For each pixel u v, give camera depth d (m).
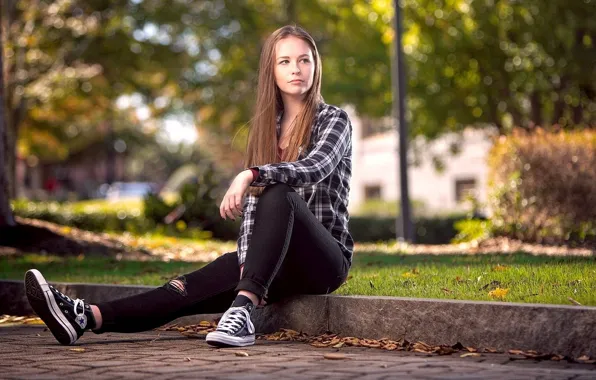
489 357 3.88
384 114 22.50
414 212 21.23
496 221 11.90
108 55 22.17
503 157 11.86
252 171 4.13
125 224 15.15
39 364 3.77
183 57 23.73
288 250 4.39
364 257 8.91
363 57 21.42
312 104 4.62
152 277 6.67
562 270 5.32
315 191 4.52
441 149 26.52
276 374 3.43
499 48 17.61
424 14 17.72
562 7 15.88
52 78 20.38
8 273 7.59
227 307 4.56
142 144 46.56
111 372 3.53
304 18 22.77
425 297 4.57
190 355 4.01
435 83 18.98
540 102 18.00
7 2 19.50
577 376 3.33
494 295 4.48
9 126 19.84
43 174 52.00
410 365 3.64
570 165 11.25
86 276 7.01
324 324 4.64
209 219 15.17
